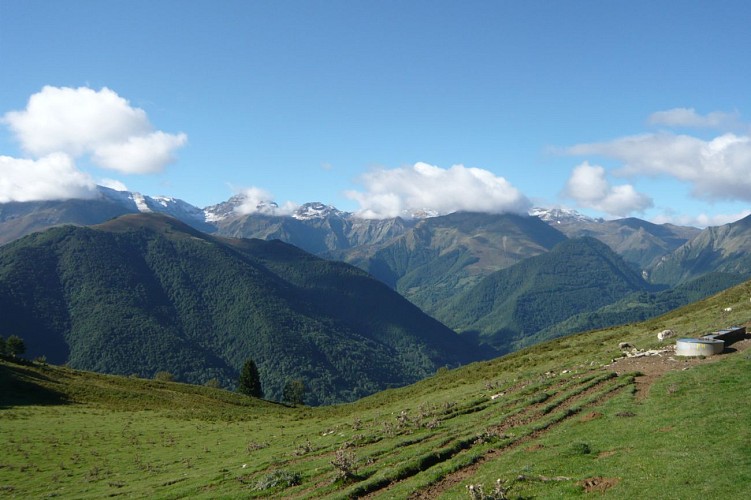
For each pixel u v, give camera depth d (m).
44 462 51.44
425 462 31.94
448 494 25.86
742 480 20.52
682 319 75.94
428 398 65.31
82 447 57.69
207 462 48.25
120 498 38.25
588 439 30.14
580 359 62.06
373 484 29.69
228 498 33.25
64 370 116.62
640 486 21.92
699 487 20.66
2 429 64.06
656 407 33.25
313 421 70.38
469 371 82.19
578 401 39.84
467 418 43.06
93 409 84.50
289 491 32.59
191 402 103.06
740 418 27.50
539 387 48.16
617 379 44.19
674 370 43.09
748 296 75.38
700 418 28.98
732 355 43.59
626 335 77.50
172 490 38.34
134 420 76.38
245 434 63.38
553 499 22.47
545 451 29.34
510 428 36.53
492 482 25.81
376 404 77.69
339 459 32.69
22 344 131.00
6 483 45.03
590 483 23.44
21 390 89.00
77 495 40.97
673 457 24.33
